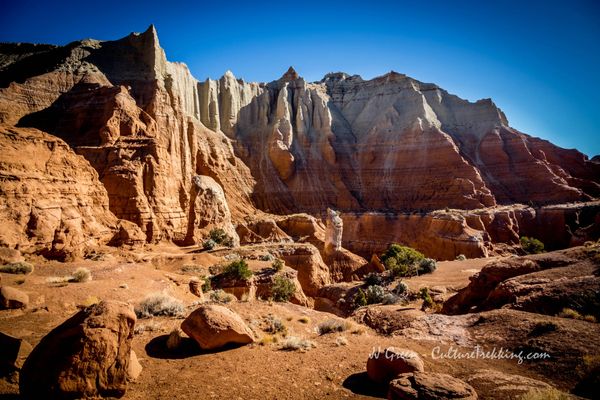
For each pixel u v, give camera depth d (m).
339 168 93.19
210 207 53.97
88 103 52.56
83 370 6.64
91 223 32.75
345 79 122.25
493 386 7.93
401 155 90.94
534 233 69.56
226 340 10.43
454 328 12.84
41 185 28.14
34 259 23.98
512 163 89.56
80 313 7.31
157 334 11.48
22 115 52.78
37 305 13.48
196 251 41.44
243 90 99.88
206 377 8.39
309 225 64.06
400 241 67.19
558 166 88.00
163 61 69.06
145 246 39.59
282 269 33.31
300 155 92.94
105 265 22.80
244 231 60.19
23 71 64.19
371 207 84.94
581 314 12.77
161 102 59.38
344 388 8.09
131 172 43.38
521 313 13.15
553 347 9.99
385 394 7.80
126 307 7.51
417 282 34.91
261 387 8.02
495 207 74.56
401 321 14.09
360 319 15.62
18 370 7.41
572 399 6.57
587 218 68.75
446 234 59.91
